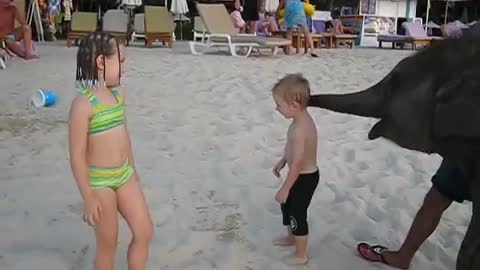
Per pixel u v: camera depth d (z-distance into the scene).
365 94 2.64
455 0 28.83
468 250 2.63
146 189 4.92
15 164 5.49
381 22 28.75
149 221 3.10
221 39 16.62
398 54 19.34
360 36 28.39
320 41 22.48
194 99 9.05
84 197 2.85
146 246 3.10
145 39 20.50
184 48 19.11
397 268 3.71
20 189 4.82
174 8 22.98
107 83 2.92
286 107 3.53
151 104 8.55
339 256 3.82
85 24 18.86
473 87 2.31
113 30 20.22
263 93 9.74
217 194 4.89
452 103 2.32
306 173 3.56
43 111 7.77
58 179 5.09
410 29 25.23
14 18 13.45
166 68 12.66
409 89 2.43
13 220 4.20
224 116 7.88
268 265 3.64
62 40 23.06
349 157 6.18
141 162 5.70
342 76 12.34
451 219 4.59
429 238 4.20
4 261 3.56
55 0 23.05
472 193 2.63
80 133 2.83
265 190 5.02
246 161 5.89
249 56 16.16
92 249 3.78
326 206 4.74
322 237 4.11
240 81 11.04
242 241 3.98
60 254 3.69
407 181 5.45
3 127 6.86
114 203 2.98
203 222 4.30
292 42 18.75
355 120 7.87
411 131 2.42
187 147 6.30
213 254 3.78
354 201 4.85
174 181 5.18
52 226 4.12
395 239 4.15
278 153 6.21
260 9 22.06
